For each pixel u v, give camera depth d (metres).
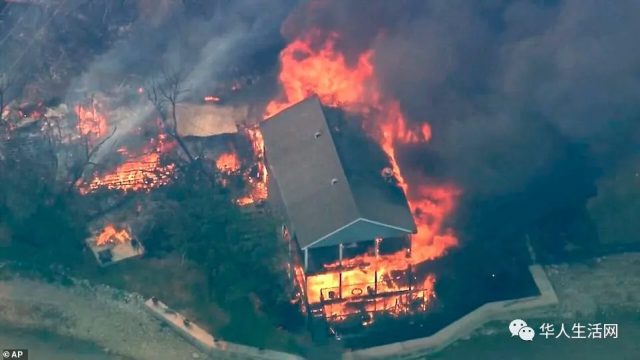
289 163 67.94
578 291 66.88
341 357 61.72
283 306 65.06
